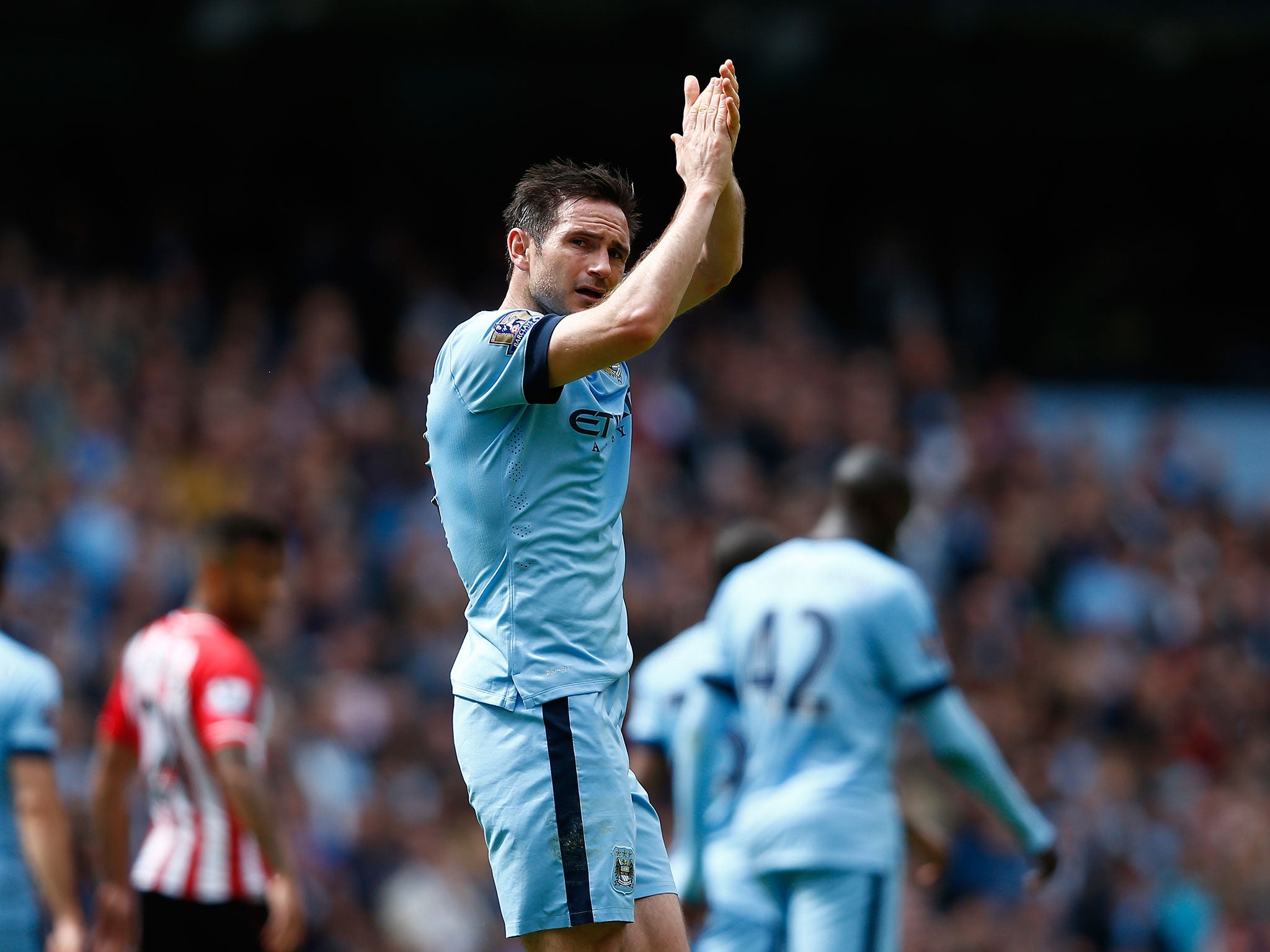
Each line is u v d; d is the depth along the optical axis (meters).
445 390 7.01
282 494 24.92
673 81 39.88
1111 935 22.33
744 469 29.73
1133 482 34.25
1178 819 24.58
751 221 42.31
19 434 23.55
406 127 39.69
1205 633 31.14
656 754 11.90
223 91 38.16
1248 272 44.25
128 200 37.62
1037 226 44.03
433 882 19.17
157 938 10.68
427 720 21.84
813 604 10.47
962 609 28.38
